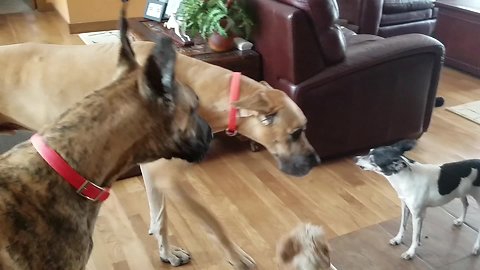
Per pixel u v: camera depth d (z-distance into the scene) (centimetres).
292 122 216
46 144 122
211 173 303
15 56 213
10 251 116
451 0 478
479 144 339
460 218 246
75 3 549
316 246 183
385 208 270
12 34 545
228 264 232
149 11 379
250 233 250
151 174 209
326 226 255
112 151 127
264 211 268
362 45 306
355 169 307
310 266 180
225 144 336
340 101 294
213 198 278
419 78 314
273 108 212
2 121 225
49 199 122
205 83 214
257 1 299
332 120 298
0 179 118
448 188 221
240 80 216
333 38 278
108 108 124
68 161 122
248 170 306
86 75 205
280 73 295
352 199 278
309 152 227
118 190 285
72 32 559
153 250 240
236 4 307
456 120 372
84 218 130
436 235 242
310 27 273
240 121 219
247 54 310
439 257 228
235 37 319
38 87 209
